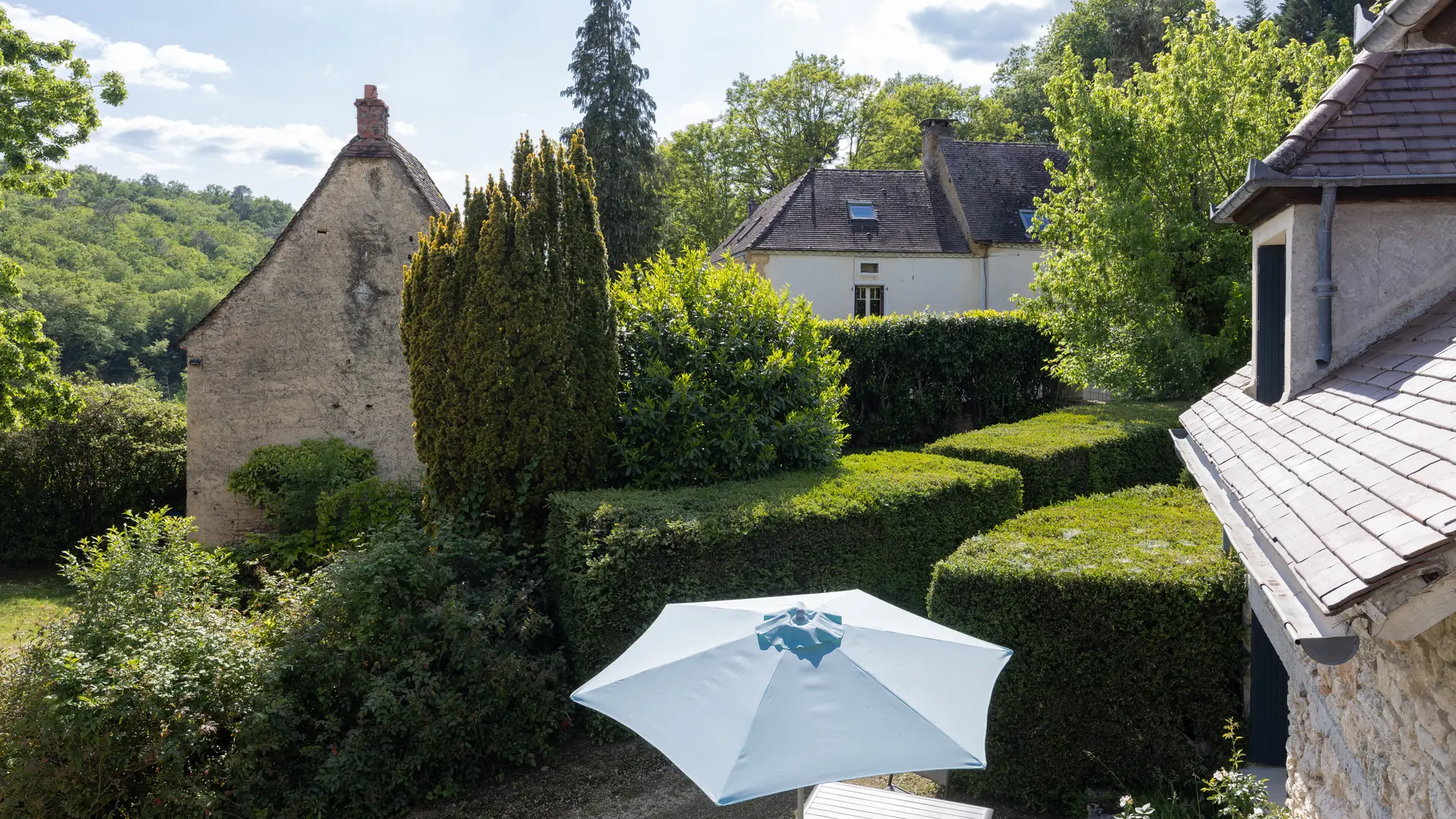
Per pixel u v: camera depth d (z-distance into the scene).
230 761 6.29
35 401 15.17
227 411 15.77
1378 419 3.51
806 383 10.85
